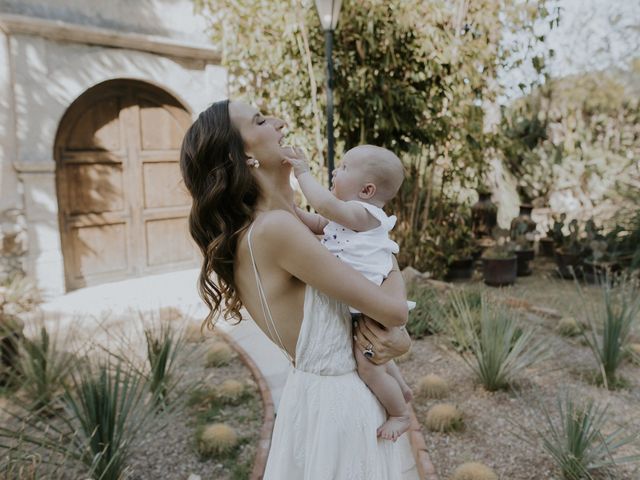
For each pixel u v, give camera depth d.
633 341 3.90
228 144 1.20
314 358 1.24
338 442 1.23
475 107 6.00
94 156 6.21
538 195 8.06
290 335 1.24
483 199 7.40
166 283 6.44
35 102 5.52
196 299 5.73
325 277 1.13
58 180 5.96
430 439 2.70
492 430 2.77
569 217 7.67
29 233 5.61
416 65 5.60
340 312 1.25
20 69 5.40
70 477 2.20
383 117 5.70
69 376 3.12
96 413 2.21
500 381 3.22
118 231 6.53
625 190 6.78
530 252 6.81
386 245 1.32
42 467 2.23
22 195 5.57
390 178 1.37
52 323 4.74
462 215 6.98
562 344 3.97
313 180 1.27
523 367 3.29
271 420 2.87
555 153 7.77
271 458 1.38
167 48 6.30
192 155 1.22
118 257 6.55
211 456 2.58
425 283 5.62
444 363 3.70
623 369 3.57
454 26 5.80
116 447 2.23
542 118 8.09
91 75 5.85
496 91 6.07
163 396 3.01
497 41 5.79
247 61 5.94
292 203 1.32
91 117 6.14
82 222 6.19
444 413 2.79
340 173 1.42
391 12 5.28
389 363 1.49
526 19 5.48
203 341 3.78
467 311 3.93
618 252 6.29
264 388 3.32
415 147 5.87
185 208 7.05
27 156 5.53
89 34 5.70
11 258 5.55
